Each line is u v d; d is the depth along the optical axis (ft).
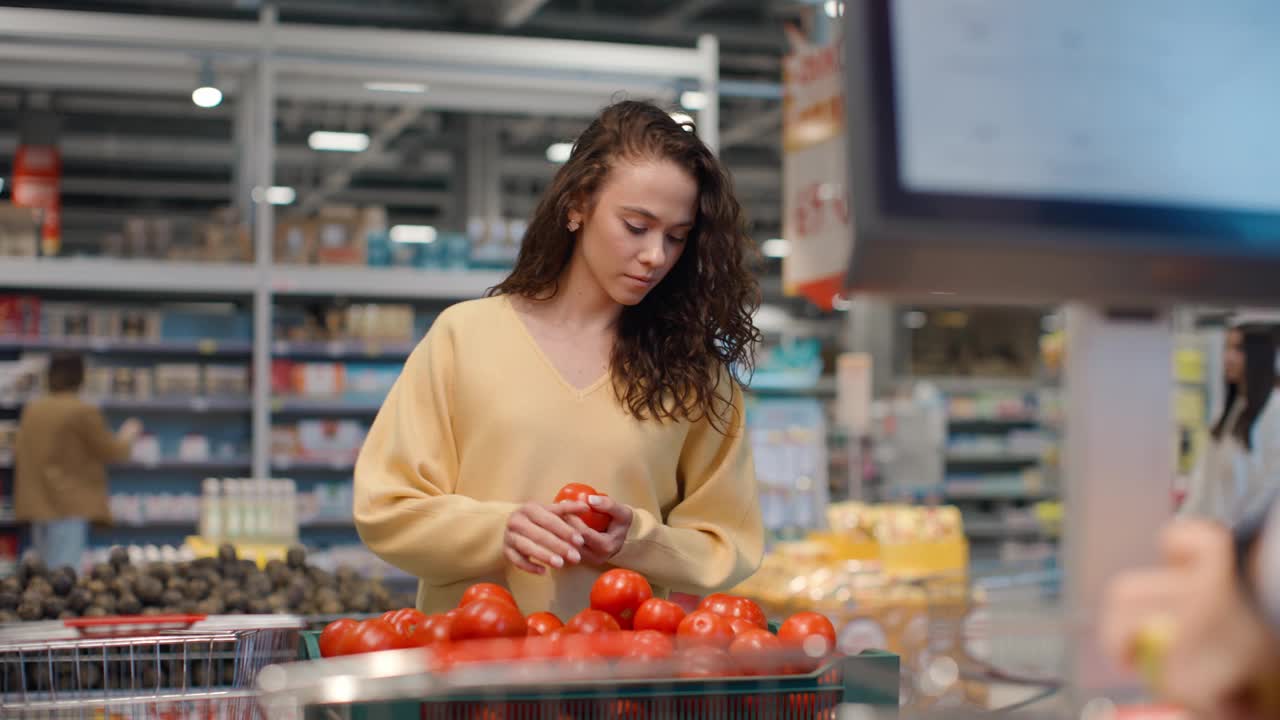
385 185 66.08
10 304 25.12
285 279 24.73
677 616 4.89
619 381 5.99
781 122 50.72
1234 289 2.25
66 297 26.27
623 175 5.66
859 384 24.82
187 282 24.23
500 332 6.06
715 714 4.04
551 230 5.97
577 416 5.91
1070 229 2.11
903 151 2.06
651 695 4.00
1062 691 2.31
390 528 5.68
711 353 6.22
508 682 3.01
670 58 24.32
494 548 5.42
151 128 53.36
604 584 5.05
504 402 5.89
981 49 2.12
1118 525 2.29
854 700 4.07
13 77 24.35
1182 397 32.37
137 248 24.84
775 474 23.82
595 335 6.11
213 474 26.76
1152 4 2.21
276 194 46.55
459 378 6.00
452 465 6.05
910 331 46.98
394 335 26.32
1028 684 2.37
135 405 25.34
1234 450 15.02
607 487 5.88
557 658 3.44
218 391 25.82
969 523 41.96
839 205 18.17
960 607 3.05
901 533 17.67
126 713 4.97
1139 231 2.14
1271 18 2.29
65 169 61.62
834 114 18.37
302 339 26.04
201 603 8.98
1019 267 2.12
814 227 19.02
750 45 44.62
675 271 6.16
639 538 5.53
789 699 4.06
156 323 25.59
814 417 26.58
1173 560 1.68
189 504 25.67
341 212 25.89
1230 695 1.55
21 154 29.73
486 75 23.79
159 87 25.61
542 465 5.85
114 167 61.52
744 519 6.25
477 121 44.32
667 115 5.92
